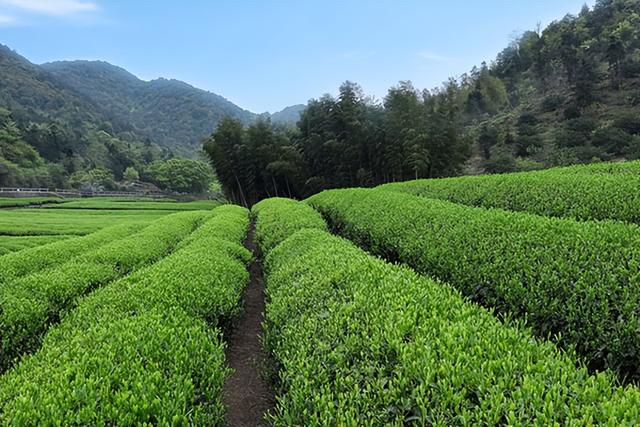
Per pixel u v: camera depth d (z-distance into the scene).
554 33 82.25
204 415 3.42
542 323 4.93
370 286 4.92
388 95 40.59
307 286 5.68
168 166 92.62
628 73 65.75
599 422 2.21
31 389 3.38
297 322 4.71
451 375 2.76
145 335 4.44
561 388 2.53
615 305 4.23
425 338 3.29
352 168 41.41
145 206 48.62
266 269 9.95
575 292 4.65
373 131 40.00
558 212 10.19
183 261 8.52
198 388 3.84
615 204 8.95
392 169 38.28
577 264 5.03
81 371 3.63
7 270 10.22
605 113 59.28
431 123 37.62
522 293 5.26
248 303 10.14
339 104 41.59
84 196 70.25
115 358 3.93
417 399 2.57
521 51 92.62
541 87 79.75
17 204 48.50
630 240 5.26
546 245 5.80
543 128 62.91
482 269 6.11
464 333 3.33
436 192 17.53
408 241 8.92
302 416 3.04
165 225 19.27
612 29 76.00
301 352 3.79
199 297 6.31
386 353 3.27
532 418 2.32
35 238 19.50
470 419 2.39
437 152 37.25
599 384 2.55
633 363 3.94
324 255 7.19
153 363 3.81
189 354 4.21
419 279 5.31
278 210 19.00
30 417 2.96
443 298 4.41
